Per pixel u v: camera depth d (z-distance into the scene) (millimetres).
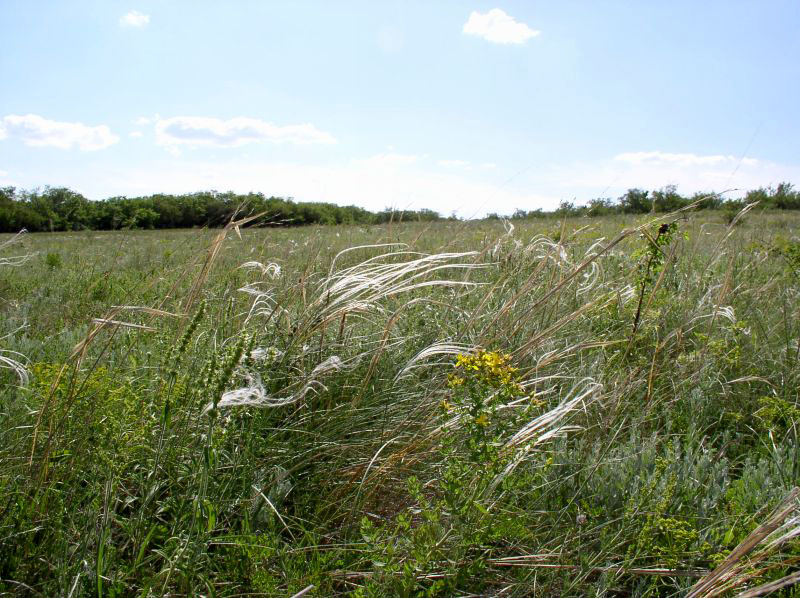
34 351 4422
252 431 2646
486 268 5543
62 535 2150
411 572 2012
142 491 2445
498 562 2285
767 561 2113
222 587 2170
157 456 2348
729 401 3693
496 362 2174
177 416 2701
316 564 2193
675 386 3719
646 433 3428
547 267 5090
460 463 2213
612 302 4566
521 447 2408
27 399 3021
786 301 5039
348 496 2697
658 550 2326
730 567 1836
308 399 3285
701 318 4652
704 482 2826
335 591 2270
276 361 3260
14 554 2135
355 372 3574
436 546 2057
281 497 2652
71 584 2008
